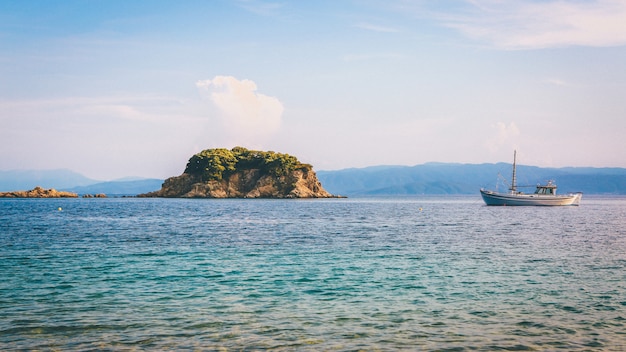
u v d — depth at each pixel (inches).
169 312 848.9
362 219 3754.9
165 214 4377.5
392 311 863.1
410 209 5925.2
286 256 1569.9
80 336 709.9
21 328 746.8
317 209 5654.5
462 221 3533.5
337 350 657.0
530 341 700.7
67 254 1598.2
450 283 1115.3
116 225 2977.4
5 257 1520.7
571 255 1598.2
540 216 4306.1
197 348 660.7
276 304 912.3
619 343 692.7
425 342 693.3
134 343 679.7
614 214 4687.5
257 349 658.8
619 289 1053.2
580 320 808.3
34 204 6904.5
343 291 1027.9
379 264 1397.6
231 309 872.3
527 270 1295.5
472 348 669.3
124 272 1251.2
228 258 1518.2
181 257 1540.4
